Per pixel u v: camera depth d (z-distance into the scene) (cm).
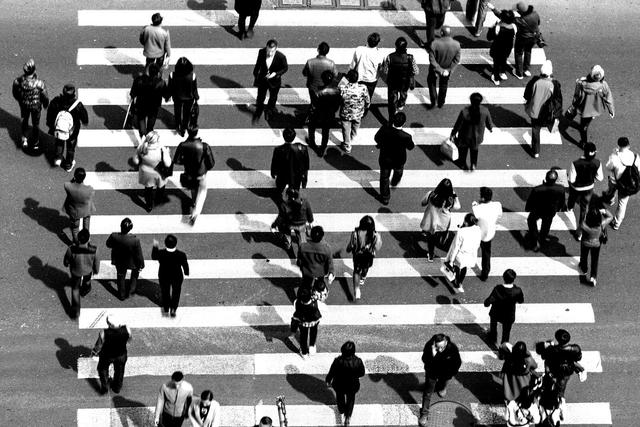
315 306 2455
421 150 2908
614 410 2531
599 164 2698
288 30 3109
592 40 3162
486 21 3175
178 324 2594
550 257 2755
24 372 2505
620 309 2680
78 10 3119
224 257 2700
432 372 2412
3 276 2639
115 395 2486
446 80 2914
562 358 2409
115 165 2831
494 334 2575
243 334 2589
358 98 2773
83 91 2950
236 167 2848
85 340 2558
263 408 2488
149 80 2725
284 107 2959
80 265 2500
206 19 3120
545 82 2819
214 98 2966
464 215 2798
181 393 2325
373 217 2783
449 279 2669
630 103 3041
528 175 2886
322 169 2859
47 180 2797
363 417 2492
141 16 3119
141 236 2719
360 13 3162
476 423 2497
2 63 2989
